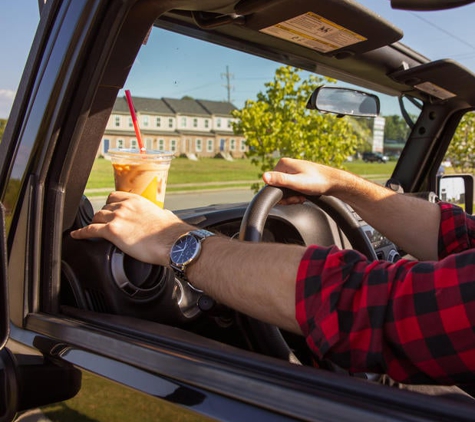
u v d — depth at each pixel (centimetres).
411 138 282
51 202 114
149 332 100
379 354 80
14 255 118
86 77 105
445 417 65
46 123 110
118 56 107
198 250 102
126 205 120
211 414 77
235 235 167
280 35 160
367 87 241
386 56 206
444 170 298
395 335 80
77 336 104
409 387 117
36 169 113
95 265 119
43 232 115
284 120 454
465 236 137
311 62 205
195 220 158
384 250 215
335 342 82
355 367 83
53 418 106
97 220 122
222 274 97
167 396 83
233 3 109
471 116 297
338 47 174
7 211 120
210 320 137
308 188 139
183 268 103
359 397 71
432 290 78
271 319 92
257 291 92
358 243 157
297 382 76
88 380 97
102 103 111
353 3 136
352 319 82
